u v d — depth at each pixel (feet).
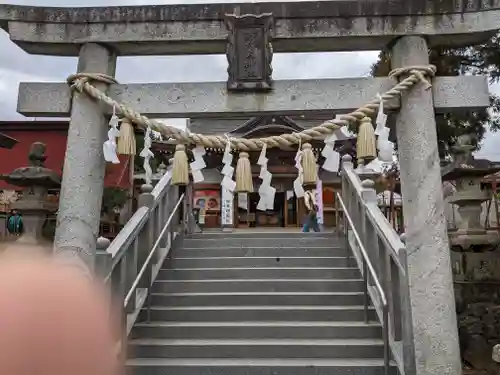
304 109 14.76
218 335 19.07
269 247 28.30
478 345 22.80
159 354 17.76
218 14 14.99
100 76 14.88
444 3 14.60
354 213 25.96
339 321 20.01
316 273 24.31
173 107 14.98
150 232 22.62
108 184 57.41
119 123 15.99
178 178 14.01
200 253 27.96
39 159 28.17
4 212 47.98
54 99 15.31
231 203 64.69
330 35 14.88
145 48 15.65
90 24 15.24
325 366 16.37
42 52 16.08
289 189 72.49
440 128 34.83
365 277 19.54
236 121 75.15
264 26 14.75
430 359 13.53
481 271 27.91
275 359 17.40
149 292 20.12
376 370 16.19
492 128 34.86
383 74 36.52
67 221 14.21
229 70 14.75
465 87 14.67
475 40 15.10
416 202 14.11
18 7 15.15
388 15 14.79
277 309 20.40
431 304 13.71
